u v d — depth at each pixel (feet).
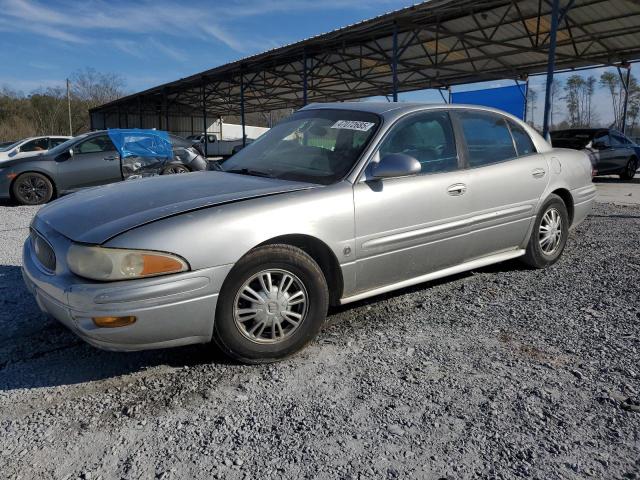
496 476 6.86
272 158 12.92
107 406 8.73
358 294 11.53
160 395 9.04
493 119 14.70
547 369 9.70
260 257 9.73
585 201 17.35
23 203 32.42
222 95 107.14
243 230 9.47
